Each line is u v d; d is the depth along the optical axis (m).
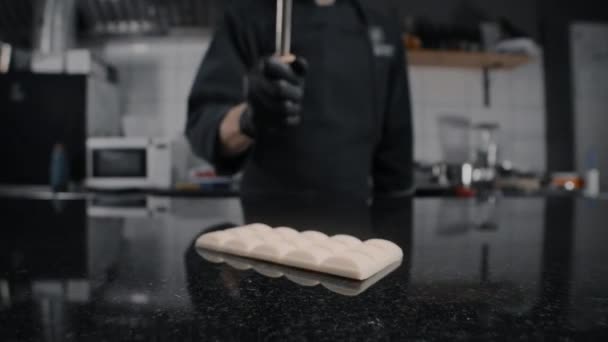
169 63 2.43
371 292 0.21
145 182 2.04
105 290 0.21
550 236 0.40
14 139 2.05
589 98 2.42
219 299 0.20
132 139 2.04
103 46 2.43
